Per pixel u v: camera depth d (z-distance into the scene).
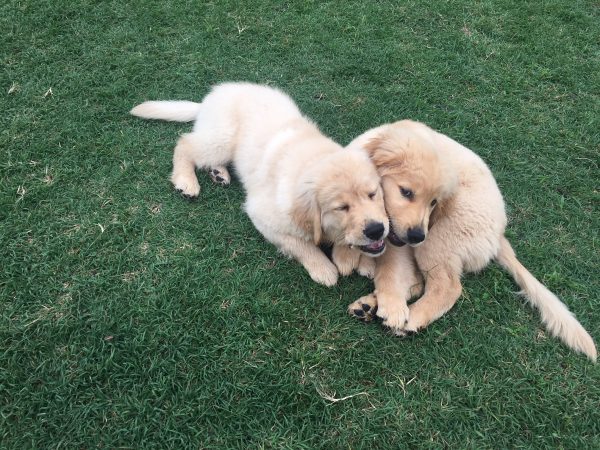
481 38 1.51
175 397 0.77
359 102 1.32
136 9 1.46
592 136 1.28
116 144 1.14
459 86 1.38
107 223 1.00
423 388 0.82
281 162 0.95
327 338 0.86
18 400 0.75
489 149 1.24
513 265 0.95
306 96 1.32
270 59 1.39
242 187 1.10
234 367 0.81
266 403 0.77
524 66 1.44
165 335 0.84
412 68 1.41
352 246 0.89
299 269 0.95
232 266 0.95
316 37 1.46
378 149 0.90
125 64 1.32
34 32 1.36
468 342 0.87
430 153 0.87
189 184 1.05
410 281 0.93
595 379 0.84
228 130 1.08
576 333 0.86
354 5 1.57
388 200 0.88
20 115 1.17
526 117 1.32
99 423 0.74
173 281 0.91
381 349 0.85
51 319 0.85
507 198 1.14
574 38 1.53
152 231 0.99
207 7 1.50
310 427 0.76
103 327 0.84
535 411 0.80
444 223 0.92
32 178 1.05
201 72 1.33
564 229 1.09
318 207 0.85
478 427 0.78
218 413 0.76
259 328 0.86
